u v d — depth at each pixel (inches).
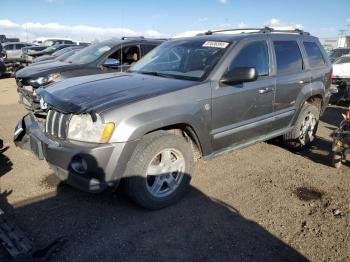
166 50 183.3
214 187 161.3
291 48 196.1
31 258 104.5
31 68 300.7
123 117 120.4
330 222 133.9
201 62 159.3
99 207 139.7
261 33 180.5
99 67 293.9
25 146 156.8
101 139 118.2
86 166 118.7
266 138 185.5
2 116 291.7
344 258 113.6
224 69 153.3
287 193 157.4
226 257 112.5
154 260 110.3
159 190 138.3
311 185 166.6
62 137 126.5
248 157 202.1
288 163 194.5
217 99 148.6
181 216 135.4
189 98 138.9
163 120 128.5
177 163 141.6
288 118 194.4
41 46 930.7
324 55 222.4
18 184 157.2
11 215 131.6
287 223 132.7
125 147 120.2
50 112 133.8
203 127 145.3
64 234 121.5
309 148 222.1
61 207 138.7
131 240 119.6
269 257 113.1
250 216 136.9
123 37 333.7
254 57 170.6
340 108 373.1
